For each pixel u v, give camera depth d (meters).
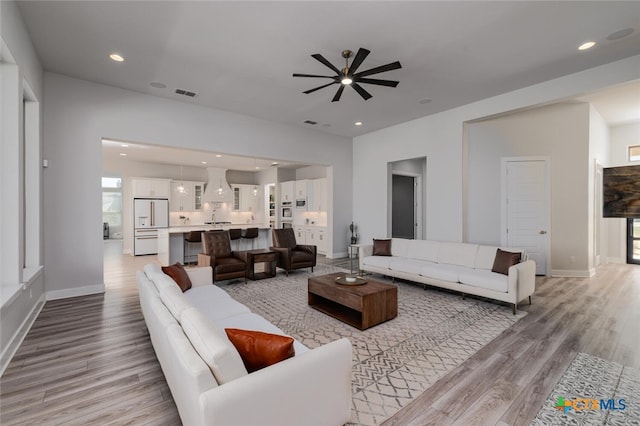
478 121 5.60
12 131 2.85
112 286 4.94
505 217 5.76
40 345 2.78
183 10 2.87
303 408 1.46
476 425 1.77
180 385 1.44
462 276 4.12
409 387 2.15
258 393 1.29
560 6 2.81
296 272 6.16
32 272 3.36
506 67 4.04
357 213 7.92
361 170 7.75
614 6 2.81
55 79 4.20
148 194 9.14
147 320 2.56
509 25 3.12
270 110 5.76
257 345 1.52
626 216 5.45
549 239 5.69
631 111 6.04
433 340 2.93
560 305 3.99
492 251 4.36
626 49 3.59
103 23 3.08
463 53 3.67
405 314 3.65
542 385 2.18
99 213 4.52
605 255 7.20
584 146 5.55
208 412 1.14
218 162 9.60
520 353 2.66
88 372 2.33
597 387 2.15
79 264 4.37
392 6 2.81
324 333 3.09
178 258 6.93
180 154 8.29
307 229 9.55
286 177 10.91
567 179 5.65
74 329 3.14
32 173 3.73
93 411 1.88
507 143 5.76
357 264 6.97
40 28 3.15
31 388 2.11
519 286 3.64
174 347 1.46
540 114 5.70
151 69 4.09
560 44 3.48
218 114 5.69
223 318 2.49
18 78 2.85
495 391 2.11
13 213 2.84
